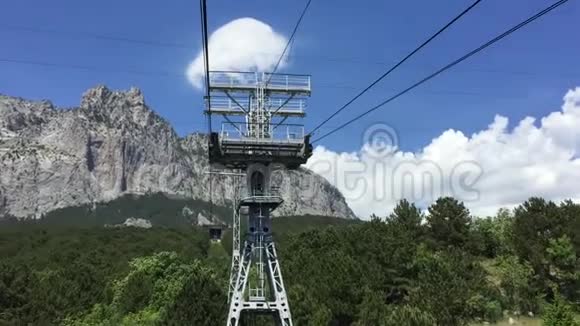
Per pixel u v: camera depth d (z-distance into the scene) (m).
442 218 110.19
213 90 58.19
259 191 56.97
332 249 96.25
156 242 166.50
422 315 53.44
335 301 74.25
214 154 56.59
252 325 58.56
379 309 67.81
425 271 81.69
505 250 111.94
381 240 90.75
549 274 96.88
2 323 83.62
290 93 59.22
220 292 62.59
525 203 107.00
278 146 56.31
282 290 55.25
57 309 91.69
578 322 71.44
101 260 136.00
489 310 84.00
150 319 75.56
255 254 56.69
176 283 84.38
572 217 102.06
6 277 91.50
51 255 148.00
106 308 89.00
